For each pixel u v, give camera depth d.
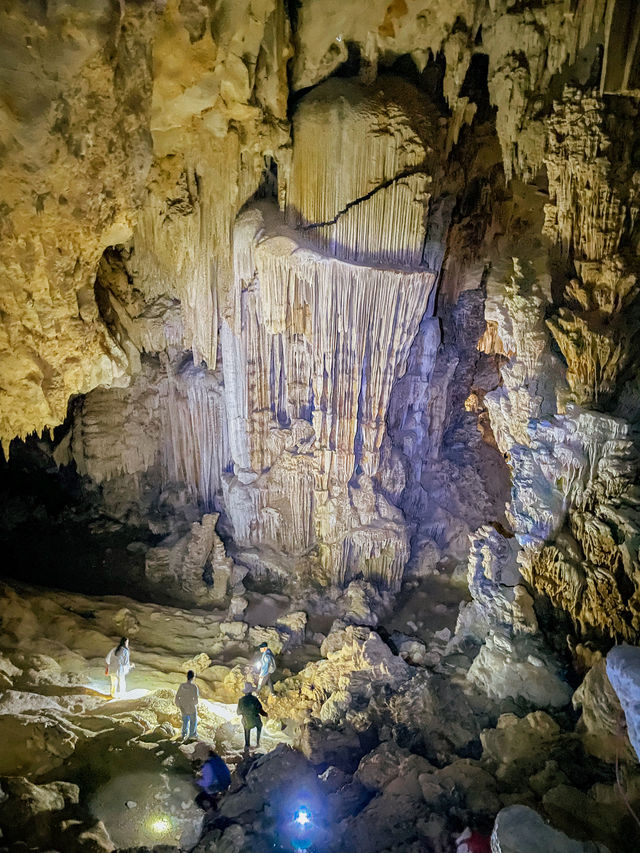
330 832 6.27
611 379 8.09
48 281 7.00
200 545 11.86
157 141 8.98
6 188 6.03
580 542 7.74
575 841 4.08
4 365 7.25
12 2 5.07
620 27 7.77
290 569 11.75
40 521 13.73
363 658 8.98
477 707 7.97
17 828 5.70
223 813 6.67
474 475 13.41
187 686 7.85
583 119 7.98
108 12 5.47
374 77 9.61
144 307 12.03
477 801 6.19
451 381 13.24
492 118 10.46
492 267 9.93
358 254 9.88
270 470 11.51
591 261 8.20
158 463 13.54
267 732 8.58
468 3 8.87
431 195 10.04
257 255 9.75
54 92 5.66
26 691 8.26
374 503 11.19
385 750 7.28
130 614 10.76
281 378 11.27
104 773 7.19
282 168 9.67
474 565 9.15
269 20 8.62
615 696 6.30
